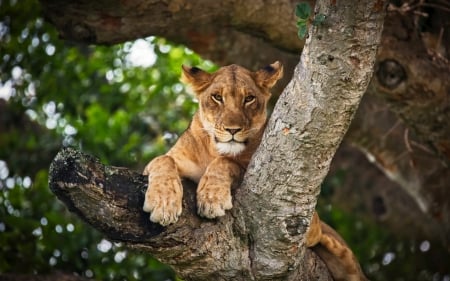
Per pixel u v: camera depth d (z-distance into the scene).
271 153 8.03
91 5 11.27
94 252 13.36
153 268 13.54
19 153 15.66
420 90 11.52
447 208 14.68
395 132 14.33
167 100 16.17
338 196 17.22
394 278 16.45
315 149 7.86
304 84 7.66
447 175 14.47
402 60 11.45
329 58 7.47
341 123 7.72
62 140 15.55
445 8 11.62
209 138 10.14
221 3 11.70
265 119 10.40
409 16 11.70
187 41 12.91
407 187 14.91
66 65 15.59
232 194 8.53
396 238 16.98
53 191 7.55
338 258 10.64
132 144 14.85
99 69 16.09
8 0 14.50
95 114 15.74
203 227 8.25
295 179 8.03
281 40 12.16
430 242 16.91
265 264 8.51
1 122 16.81
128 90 16.31
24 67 14.90
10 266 12.38
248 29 12.16
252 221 8.38
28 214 14.16
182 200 8.22
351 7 7.32
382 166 14.83
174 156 10.03
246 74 10.48
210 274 8.52
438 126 11.82
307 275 9.43
